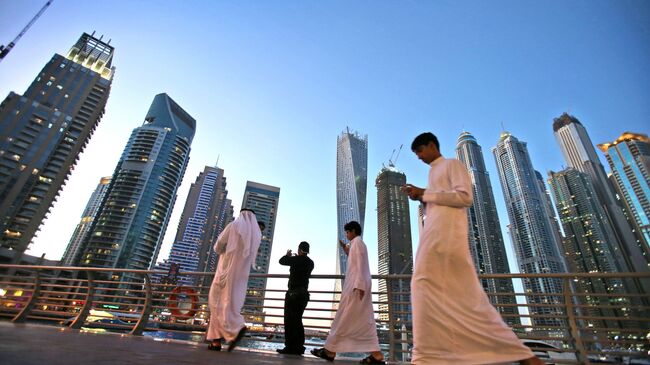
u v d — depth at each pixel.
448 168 2.73
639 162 190.38
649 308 4.22
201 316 6.03
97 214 142.75
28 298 6.82
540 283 176.62
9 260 97.44
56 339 3.21
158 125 176.00
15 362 1.72
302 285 5.07
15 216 101.62
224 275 4.50
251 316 5.76
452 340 2.12
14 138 108.12
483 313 2.15
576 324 4.60
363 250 4.74
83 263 129.25
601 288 63.97
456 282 2.27
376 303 5.49
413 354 2.22
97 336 4.41
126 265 133.75
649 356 4.01
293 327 4.83
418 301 2.31
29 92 118.50
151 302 6.37
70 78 130.75
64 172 115.94
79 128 123.88
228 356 3.33
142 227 142.88
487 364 2.00
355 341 4.26
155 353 2.89
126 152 159.88
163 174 158.62
